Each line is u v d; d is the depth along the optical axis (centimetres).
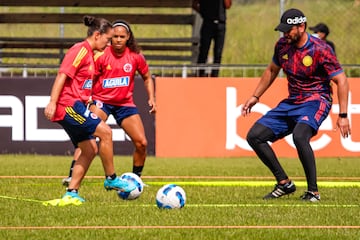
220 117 5384
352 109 5338
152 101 3706
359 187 3709
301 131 3100
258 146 3189
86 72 2869
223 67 5531
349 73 5778
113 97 3597
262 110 5347
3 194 3256
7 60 7338
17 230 2323
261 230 2341
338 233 2297
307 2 8444
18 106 5409
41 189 3456
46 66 5581
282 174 3189
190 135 5397
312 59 3098
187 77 5462
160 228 2369
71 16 6544
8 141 5441
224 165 4947
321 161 5256
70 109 2861
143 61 3638
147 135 5409
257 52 8112
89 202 2978
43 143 5441
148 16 6544
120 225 2427
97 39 2867
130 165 4872
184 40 6331
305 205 2939
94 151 2950
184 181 3972
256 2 9206
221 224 2458
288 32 3077
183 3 6519
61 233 2273
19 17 6538
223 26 5862
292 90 3178
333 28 7950
